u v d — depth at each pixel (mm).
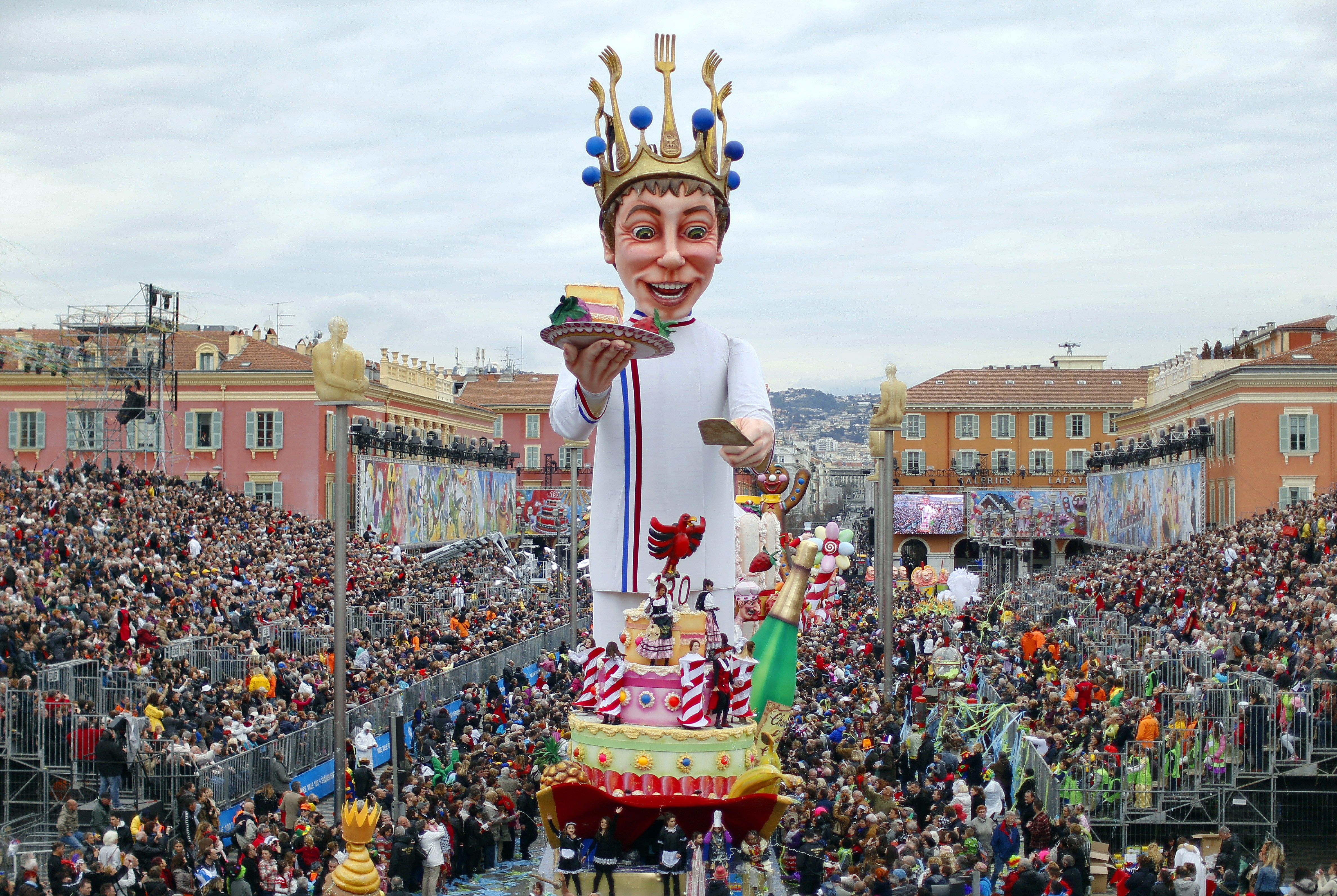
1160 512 66250
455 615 44531
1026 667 36594
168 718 23875
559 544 85562
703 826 17516
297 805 22453
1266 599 34875
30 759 23953
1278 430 59156
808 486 28594
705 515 18484
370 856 17328
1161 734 25328
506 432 112625
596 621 18891
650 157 18484
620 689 17484
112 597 29578
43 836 22656
